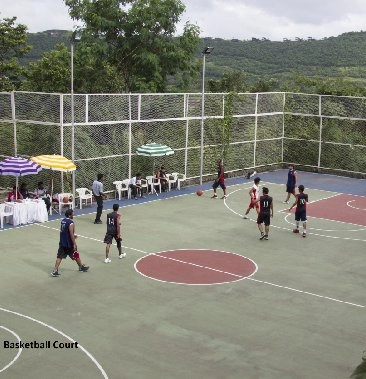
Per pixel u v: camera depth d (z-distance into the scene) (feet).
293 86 156.76
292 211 84.53
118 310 46.39
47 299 48.24
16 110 83.76
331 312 47.65
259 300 49.73
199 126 102.12
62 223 53.98
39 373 35.63
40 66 128.06
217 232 71.61
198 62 140.05
